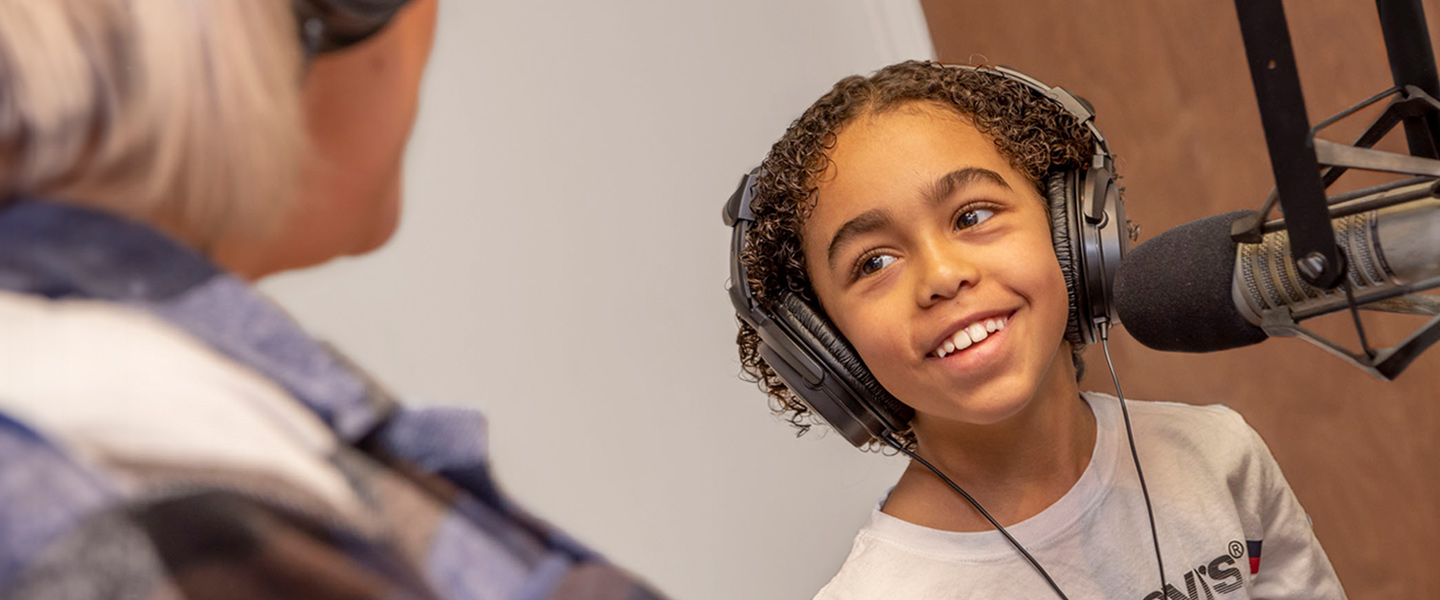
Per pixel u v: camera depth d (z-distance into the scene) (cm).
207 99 27
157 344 25
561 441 133
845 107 95
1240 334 65
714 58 152
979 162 88
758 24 156
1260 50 50
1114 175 94
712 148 149
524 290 133
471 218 130
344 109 36
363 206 39
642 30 146
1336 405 136
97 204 27
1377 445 133
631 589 29
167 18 26
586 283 138
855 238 88
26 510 21
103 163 26
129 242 26
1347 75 117
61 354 24
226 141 28
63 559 21
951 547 98
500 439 129
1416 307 58
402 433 29
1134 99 146
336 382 28
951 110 93
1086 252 89
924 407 88
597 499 135
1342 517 141
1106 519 100
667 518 140
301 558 23
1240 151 134
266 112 29
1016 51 160
